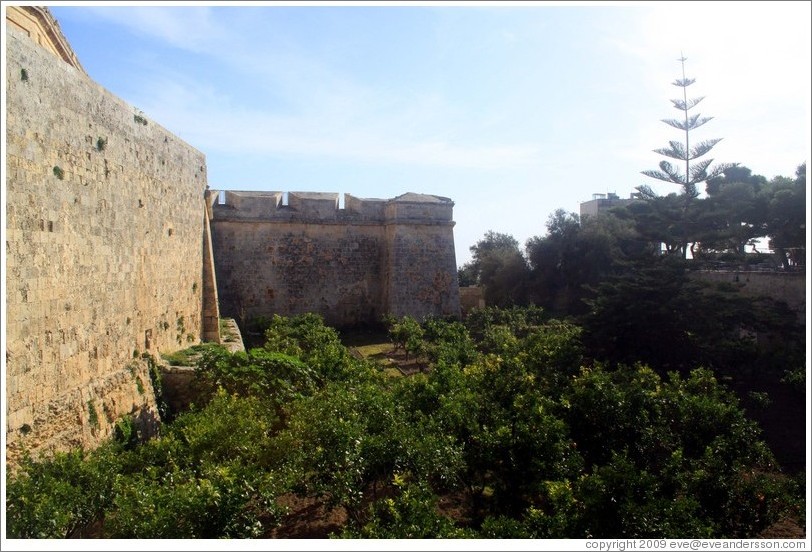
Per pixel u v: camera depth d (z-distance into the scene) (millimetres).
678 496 10656
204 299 25062
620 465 10180
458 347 24688
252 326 32406
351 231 36875
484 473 11656
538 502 11695
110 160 13719
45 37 14359
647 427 13367
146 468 9773
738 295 24219
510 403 14258
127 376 14297
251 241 34500
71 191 11531
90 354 12375
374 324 37156
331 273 36250
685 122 28719
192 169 22766
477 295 51250
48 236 10516
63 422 10766
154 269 17438
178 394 16922
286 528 10844
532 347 20453
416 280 36500
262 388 16281
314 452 10266
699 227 27875
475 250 66250
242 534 8156
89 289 12367
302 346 25531
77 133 11844
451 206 37688
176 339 20109
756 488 10617
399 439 10273
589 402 13562
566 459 11469
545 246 44500
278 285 34906
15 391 9328
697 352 22281
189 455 10250
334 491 9531
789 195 28703
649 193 29875
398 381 17219
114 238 13922
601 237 42000
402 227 36469
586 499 9320
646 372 16766
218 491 8047
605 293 25578
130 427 13844
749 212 30453
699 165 28547
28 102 9852
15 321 9383
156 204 17734
